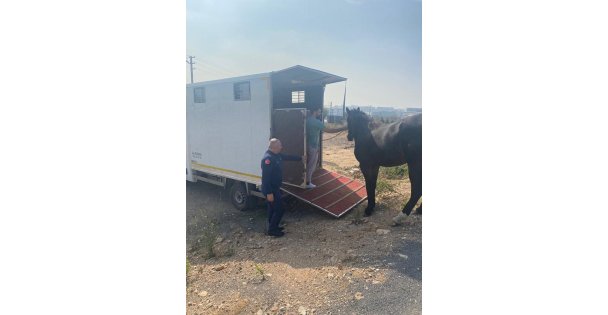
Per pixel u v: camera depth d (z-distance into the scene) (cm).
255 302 321
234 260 408
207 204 609
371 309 307
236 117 534
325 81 570
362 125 521
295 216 552
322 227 496
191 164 633
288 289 341
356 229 482
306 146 510
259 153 510
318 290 338
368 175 525
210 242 437
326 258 401
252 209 577
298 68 474
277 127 509
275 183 462
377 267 374
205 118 589
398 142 485
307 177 553
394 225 487
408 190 647
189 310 309
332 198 562
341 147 1298
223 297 329
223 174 569
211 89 568
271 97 489
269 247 440
